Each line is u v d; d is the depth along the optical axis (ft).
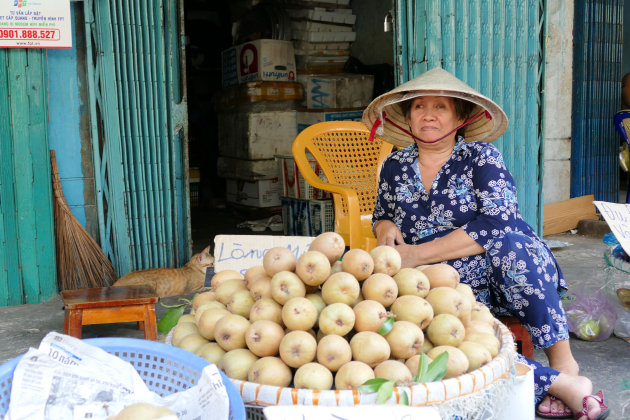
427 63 15.76
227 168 24.52
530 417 5.62
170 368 4.75
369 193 11.66
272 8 23.24
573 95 21.18
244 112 22.79
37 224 13.04
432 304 5.47
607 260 9.86
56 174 13.34
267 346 4.92
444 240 7.73
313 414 4.08
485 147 7.85
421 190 8.24
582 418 7.14
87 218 14.02
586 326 10.54
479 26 16.28
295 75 23.11
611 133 22.09
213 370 4.29
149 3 13.75
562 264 16.35
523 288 7.57
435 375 4.61
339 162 11.67
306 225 18.81
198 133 27.14
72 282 13.61
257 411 4.64
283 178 19.62
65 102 13.47
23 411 4.21
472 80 16.44
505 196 7.66
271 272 5.36
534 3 16.90
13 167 12.67
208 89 27.76
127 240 14.19
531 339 8.01
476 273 7.89
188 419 4.32
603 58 21.42
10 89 12.44
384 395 4.27
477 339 5.34
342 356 4.74
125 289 10.93
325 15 22.89
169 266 14.88
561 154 20.38
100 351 4.52
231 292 5.74
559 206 20.34
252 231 21.48
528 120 17.47
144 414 3.78
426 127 7.86
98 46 13.46
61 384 4.34
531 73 17.26
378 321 4.95
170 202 14.66
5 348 10.56
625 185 27.61
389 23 22.40
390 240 8.14
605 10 21.24
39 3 12.39
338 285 5.09
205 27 27.58
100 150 13.91
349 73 23.58
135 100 13.88
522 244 7.54
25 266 13.04
